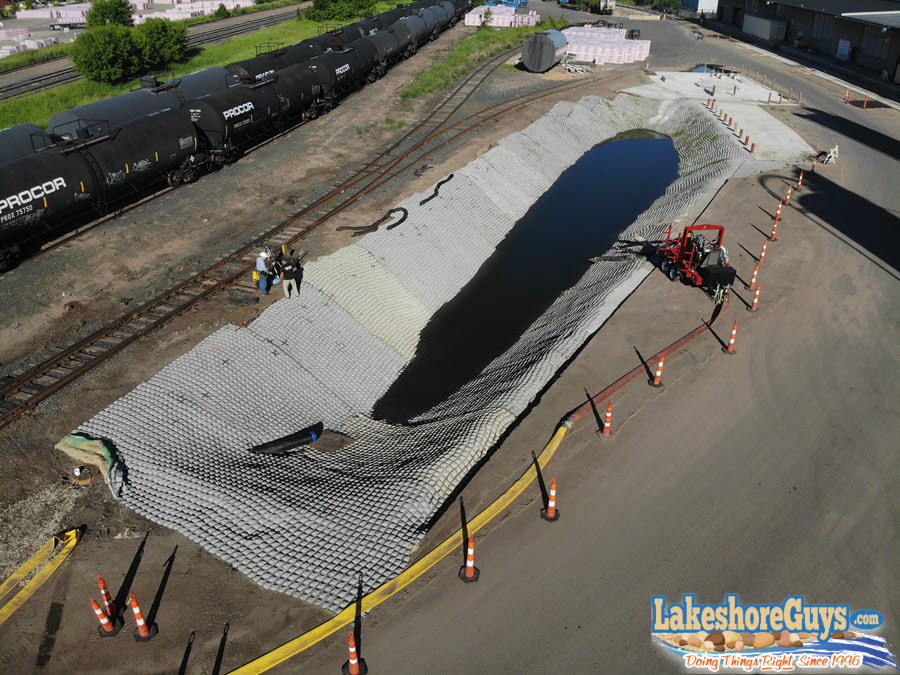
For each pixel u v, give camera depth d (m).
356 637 9.66
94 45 44.66
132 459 12.96
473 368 18.64
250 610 10.09
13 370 15.98
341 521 11.72
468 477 13.05
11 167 19.98
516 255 25.30
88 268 20.86
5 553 11.16
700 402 14.98
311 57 40.62
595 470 12.97
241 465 13.31
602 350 16.91
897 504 12.13
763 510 12.02
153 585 10.52
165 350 16.84
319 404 16.22
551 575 10.70
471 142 32.97
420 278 22.08
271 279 19.61
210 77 34.28
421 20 53.78
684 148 37.28
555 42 47.12
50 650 9.55
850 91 45.34
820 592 10.43
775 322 18.14
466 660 9.34
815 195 27.20
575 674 9.17
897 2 56.44
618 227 27.70
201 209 25.30
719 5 75.69
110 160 22.89
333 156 31.50
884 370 16.11
